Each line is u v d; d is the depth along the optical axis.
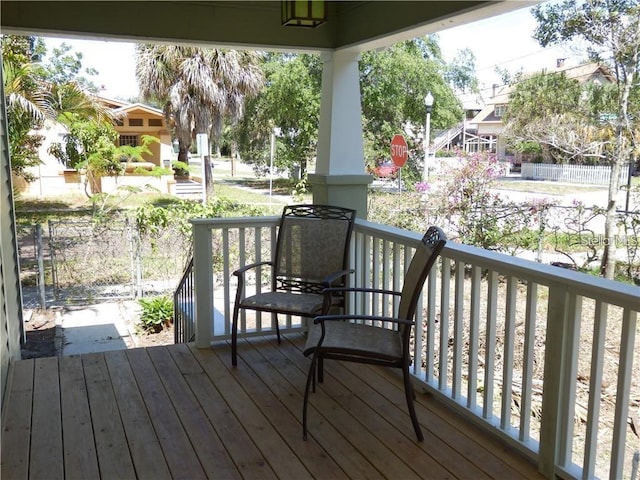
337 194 4.09
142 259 7.98
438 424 2.71
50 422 2.74
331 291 2.97
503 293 6.13
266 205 12.33
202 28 3.78
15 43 10.16
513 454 2.43
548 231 7.24
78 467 2.34
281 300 3.43
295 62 13.20
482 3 2.76
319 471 2.30
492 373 2.55
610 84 7.48
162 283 7.95
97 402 2.96
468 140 13.47
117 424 2.72
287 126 14.19
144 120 15.89
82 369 3.43
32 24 3.44
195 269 3.75
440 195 7.99
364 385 3.18
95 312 7.21
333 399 2.99
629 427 3.62
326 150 4.13
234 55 12.72
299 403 2.95
